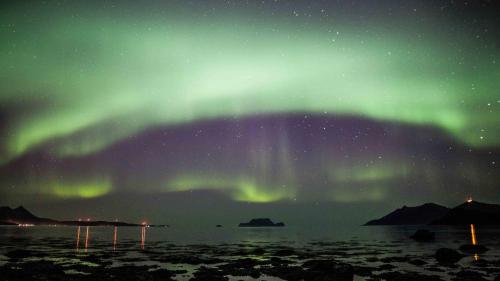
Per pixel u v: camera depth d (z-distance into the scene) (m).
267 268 25.52
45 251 40.31
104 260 31.25
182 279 20.88
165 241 69.50
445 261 29.66
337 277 21.23
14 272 21.91
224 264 28.78
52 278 20.45
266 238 87.50
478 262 28.34
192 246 53.53
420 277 21.16
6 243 55.09
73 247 47.62
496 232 104.81
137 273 22.86
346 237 91.31
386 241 67.56
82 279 20.39
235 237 95.06
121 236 94.38
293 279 20.94
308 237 93.44
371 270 24.39
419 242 61.62
